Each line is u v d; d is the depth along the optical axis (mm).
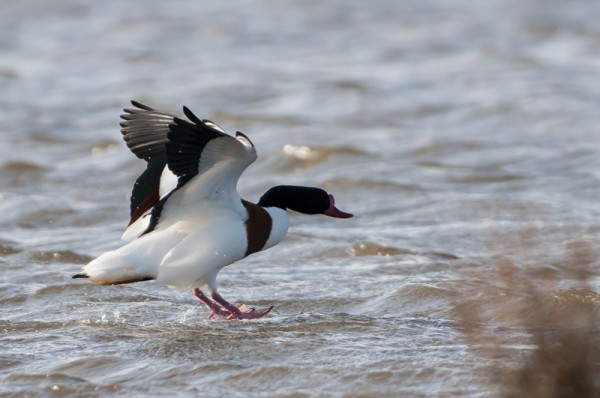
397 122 23406
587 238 13227
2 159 20344
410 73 29453
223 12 43062
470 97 25641
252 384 8281
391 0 44938
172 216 9469
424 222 15359
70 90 28547
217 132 8633
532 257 10656
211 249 9531
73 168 19734
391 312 10391
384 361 8609
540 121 22797
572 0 43250
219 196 9430
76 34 39000
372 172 18469
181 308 10656
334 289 11391
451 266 12211
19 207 16391
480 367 8297
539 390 7242
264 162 19953
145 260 9484
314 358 8820
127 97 27094
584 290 10023
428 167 18797
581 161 19125
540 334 7594
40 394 8156
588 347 7367
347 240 13938
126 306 10664
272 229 9953
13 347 9344
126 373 8578
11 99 27016
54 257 13180
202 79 29219
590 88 25844
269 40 36688
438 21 39438
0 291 11305
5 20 42406
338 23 39812
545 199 16344
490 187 17609
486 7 42500
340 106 25188
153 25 40125
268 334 9594
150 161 9922
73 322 10109
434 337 9336
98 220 15859
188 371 8562
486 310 9891
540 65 29625
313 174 19125
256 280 11922
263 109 25312
